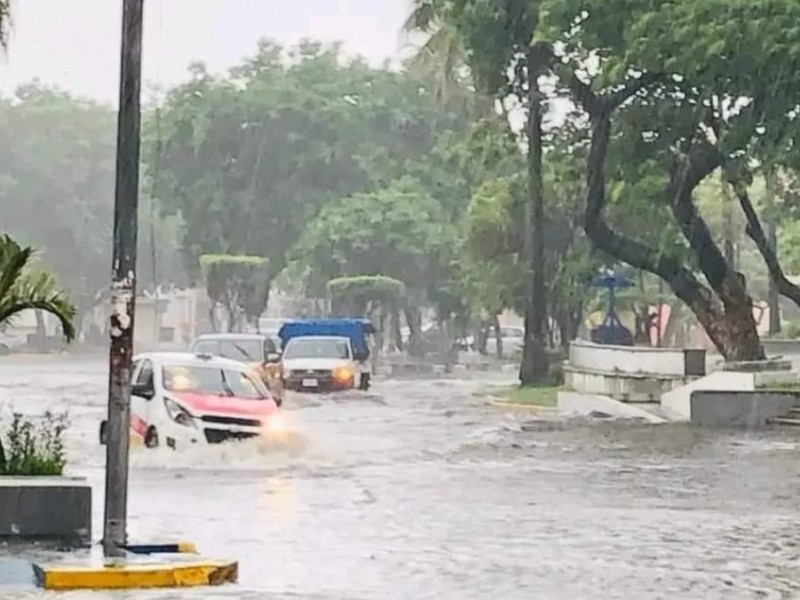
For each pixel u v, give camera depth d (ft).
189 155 311.88
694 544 59.41
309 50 319.88
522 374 196.95
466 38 179.73
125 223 52.06
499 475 87.86
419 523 65.51
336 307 291.58
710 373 158.61
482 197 217.36
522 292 216.54
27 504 56.39
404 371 270.67
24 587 47.37
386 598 46.50
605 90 162.81
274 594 46.93
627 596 47.39
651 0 150.20
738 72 146.92
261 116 309.63
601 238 172.55
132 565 49.24
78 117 359.87
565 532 62.85
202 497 74.18
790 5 142.92
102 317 362.53
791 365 167.53
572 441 114.11
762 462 97.19
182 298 362.53
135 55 52.47
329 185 312.71
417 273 297.53
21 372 233.35
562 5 155.02
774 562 54.75
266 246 313.94
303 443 98.12
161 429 91.45
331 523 65.10
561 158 188.96
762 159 158.30
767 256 188.14
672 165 166.91
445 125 314.35
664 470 91.61
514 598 46.78
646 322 237.66
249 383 97.04
